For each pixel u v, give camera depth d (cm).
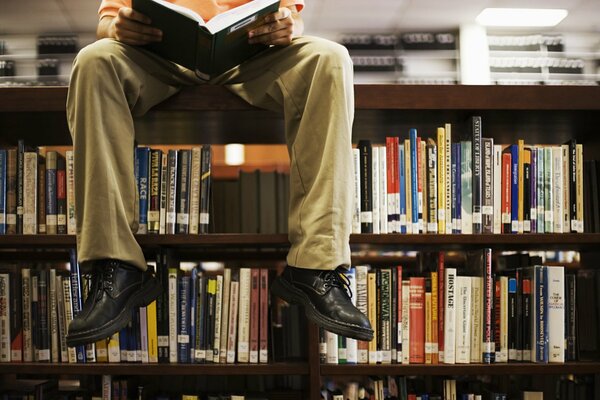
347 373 147
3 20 316
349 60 143
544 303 154
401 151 157
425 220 156
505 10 316
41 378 180
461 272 166
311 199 136
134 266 134
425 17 326
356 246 172
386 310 153
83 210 134
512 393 166
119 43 139
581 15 322
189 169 154
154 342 152
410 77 333
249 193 199
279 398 171
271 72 147
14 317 154
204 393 167
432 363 151
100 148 132
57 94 150
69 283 153
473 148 156
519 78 333
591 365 150
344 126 136
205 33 128
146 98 146
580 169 160
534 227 158
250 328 152
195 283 153
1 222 154
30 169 156
